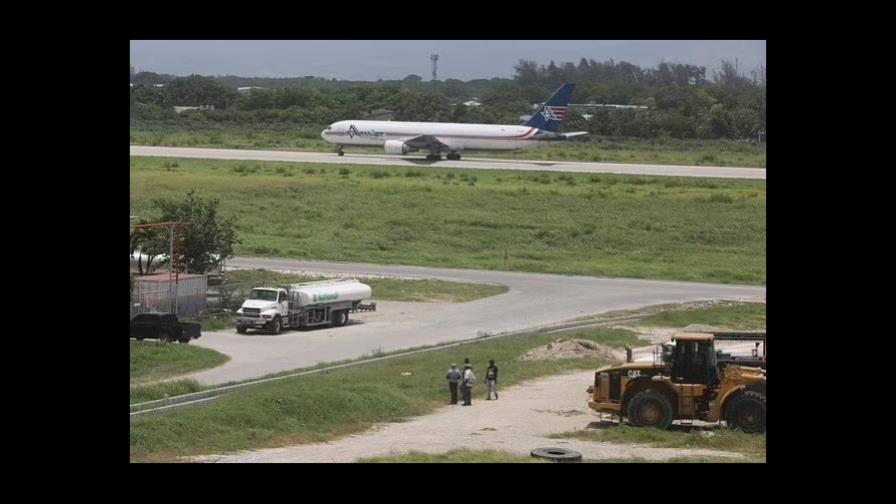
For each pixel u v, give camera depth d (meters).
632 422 146.50
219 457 125.00
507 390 179.12
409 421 153.62
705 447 135.25
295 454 127.75
